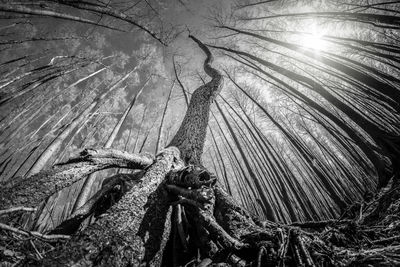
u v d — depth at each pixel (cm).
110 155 295
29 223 326
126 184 327
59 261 145
